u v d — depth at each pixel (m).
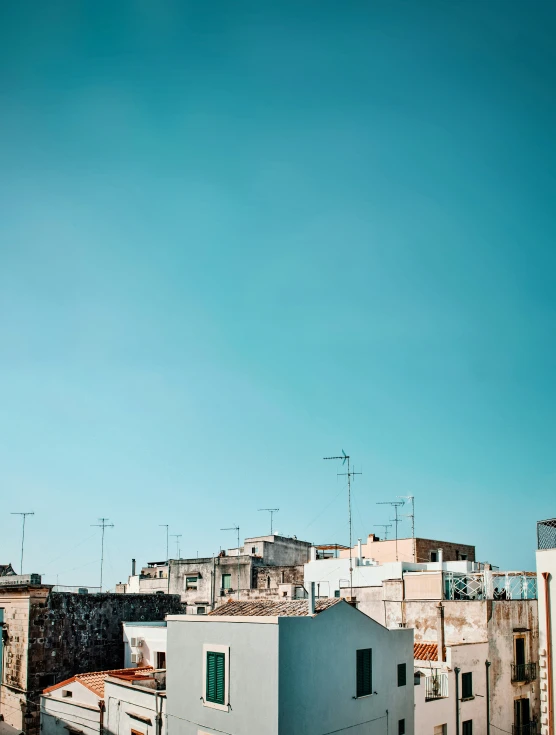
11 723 41.41
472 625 38.69
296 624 26.62
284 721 25.36
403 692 31.77
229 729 26.70
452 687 35.03
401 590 44.06
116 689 32.84
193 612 67.75
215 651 27.94
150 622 46.06
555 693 25.55
